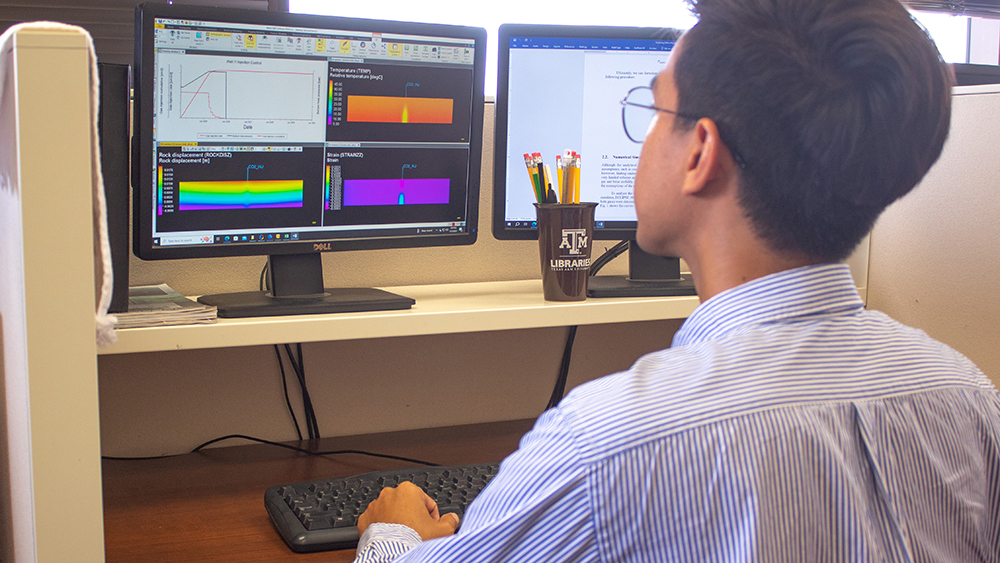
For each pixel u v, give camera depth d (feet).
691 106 1.60
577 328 4.32
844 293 1.60
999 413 1.65
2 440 2.48
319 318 3.00
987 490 1.65
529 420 4.22
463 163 3.68
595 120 3.87
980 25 8.85
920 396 1.53
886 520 1.44
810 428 1.39
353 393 3.91
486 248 4.22
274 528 2.82
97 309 2.01
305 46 3.23
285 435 3.80
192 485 3.22
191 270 3.65
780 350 1.50
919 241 3.76
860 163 1.47
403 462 3.54
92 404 1.98
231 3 4.40
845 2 1.49
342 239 3.46
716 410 1.39
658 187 1.72
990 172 3.41
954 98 3.55
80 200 1.93
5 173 2.12
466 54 3.58
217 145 3.14
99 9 4.41
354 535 2.66
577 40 3.78
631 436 1.37
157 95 2.99
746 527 1.32
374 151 3.46
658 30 3.82
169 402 3.58
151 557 2.58
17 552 2.30
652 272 3.95
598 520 1.37
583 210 3.43
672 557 1.36
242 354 3.69
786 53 1.47
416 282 4.09
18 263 1.95
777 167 1.51
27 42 1.84
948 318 3.63
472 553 1.49
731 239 1.63
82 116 1.91
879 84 1.45
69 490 1.98
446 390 4.09
